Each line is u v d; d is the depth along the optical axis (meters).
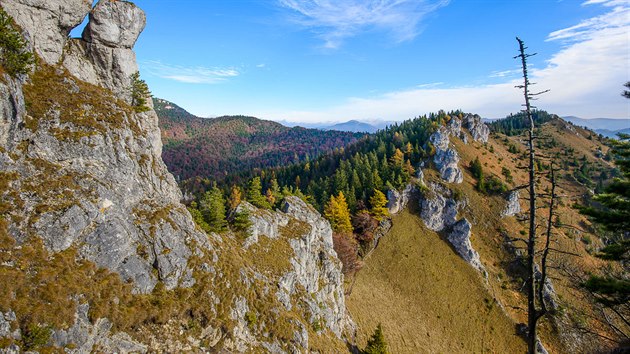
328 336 51.19
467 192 118.94
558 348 70.88
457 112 198.00
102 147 32.19
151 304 28.55
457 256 98.56
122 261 28.23
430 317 78.00
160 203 36.12
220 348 31.66
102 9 40.88
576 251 96.75
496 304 84.81
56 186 26.66
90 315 23.39
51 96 31.52
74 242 25.45
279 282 47.16
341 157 180.00
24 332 19.64
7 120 26.00
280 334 38.44
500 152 171.38
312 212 73.00
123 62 43.25
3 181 24.39
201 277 33.88
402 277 87.38
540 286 19.86
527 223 110.88
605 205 21.94
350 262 83.00
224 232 50.78
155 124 47.22
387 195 110.19
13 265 21.45
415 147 144.88
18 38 28.36
